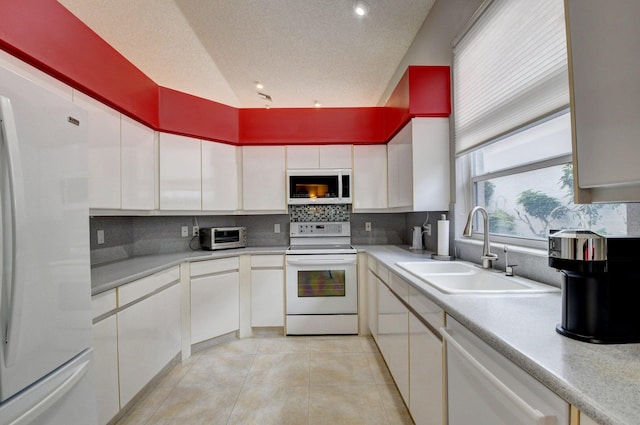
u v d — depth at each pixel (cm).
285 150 312
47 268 98
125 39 234
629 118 62
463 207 218
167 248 294
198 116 277
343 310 286
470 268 175
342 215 344
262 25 219
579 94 75
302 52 253
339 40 238
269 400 185
